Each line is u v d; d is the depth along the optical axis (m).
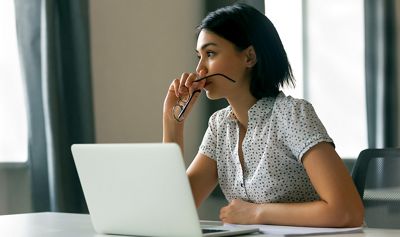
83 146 1.70
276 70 2.10
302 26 5.19
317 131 1.92
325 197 1.81
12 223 2.11
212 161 2.26
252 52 2.08
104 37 4.21
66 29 3.78
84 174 1.74
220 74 2.06
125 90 4.36
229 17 2.07
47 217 2.28
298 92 5.17
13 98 3.73
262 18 2.10
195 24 4.93
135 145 1.57
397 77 4.81
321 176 1.85
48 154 3.62
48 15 3.62
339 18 5.16
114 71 4.28
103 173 1.68
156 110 4.61
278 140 2.02
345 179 1.84
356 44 5.13
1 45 3.72
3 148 3.69
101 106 4.18
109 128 4.23
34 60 3.70
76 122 3.80
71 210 3.69
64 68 3.77
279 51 2.11
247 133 2.09
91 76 3.86
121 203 1.67
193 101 2.18
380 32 4.81
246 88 2.10
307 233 1.63
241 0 4.79
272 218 1.85
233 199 2.17
